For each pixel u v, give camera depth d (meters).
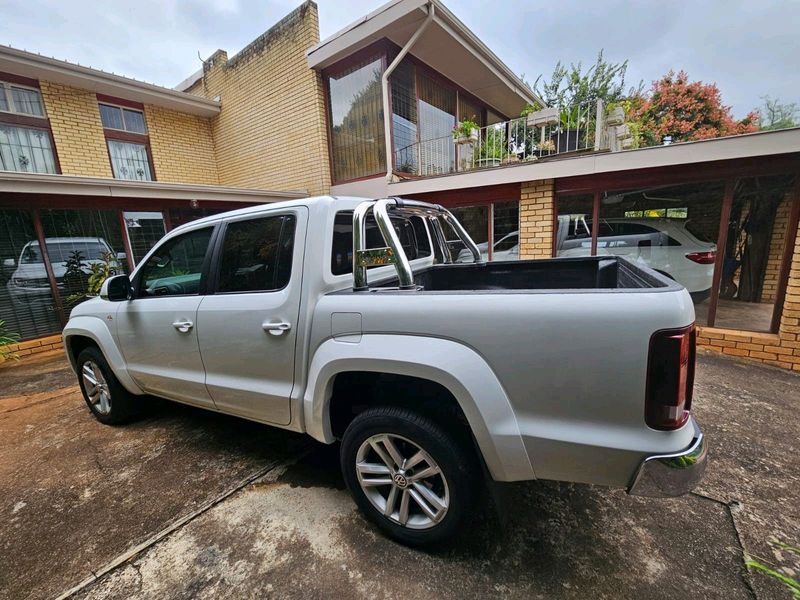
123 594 1.51
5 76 6.43
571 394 1.24
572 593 1.45
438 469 1.57
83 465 2.47
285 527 1.85
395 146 7.01
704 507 1.89
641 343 1.14
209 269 2.20
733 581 1.47
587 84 16.77
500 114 10.59
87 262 5.91
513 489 2.08
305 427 1.90
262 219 2.01
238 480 2.25
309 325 1.79
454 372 1.39
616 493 2.02
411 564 1.61
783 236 4.71
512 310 1.31
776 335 4.04
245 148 9.03
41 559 1.71
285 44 7.73
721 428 2.64
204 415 3.21
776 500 1.92
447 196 6.41
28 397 3.80
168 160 8.86
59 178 5.07
